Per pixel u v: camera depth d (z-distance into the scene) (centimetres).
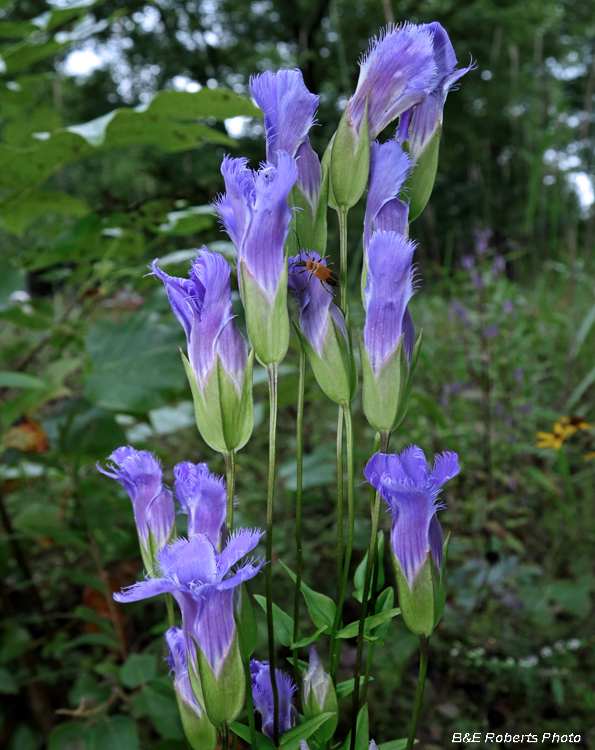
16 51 42
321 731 19
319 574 58
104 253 49
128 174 237
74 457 43
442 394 75
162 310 44
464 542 60
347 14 320
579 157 100
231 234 18
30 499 54
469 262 81
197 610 16
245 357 18
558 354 89
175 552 16
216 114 38
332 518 60
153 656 37
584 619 55
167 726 35
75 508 44
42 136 37
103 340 44
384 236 17
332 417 82
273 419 18
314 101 18
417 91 17
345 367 18
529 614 54
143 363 42
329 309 18
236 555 15
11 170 39
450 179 330
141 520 20
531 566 59
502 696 51
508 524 61
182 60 327
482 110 329
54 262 48
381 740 46
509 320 77
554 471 75
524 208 116
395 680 48
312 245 19
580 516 66
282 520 63
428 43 17
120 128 38
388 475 17
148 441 69
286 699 20
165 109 37
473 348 78
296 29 336
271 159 18
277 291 17
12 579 50
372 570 19
